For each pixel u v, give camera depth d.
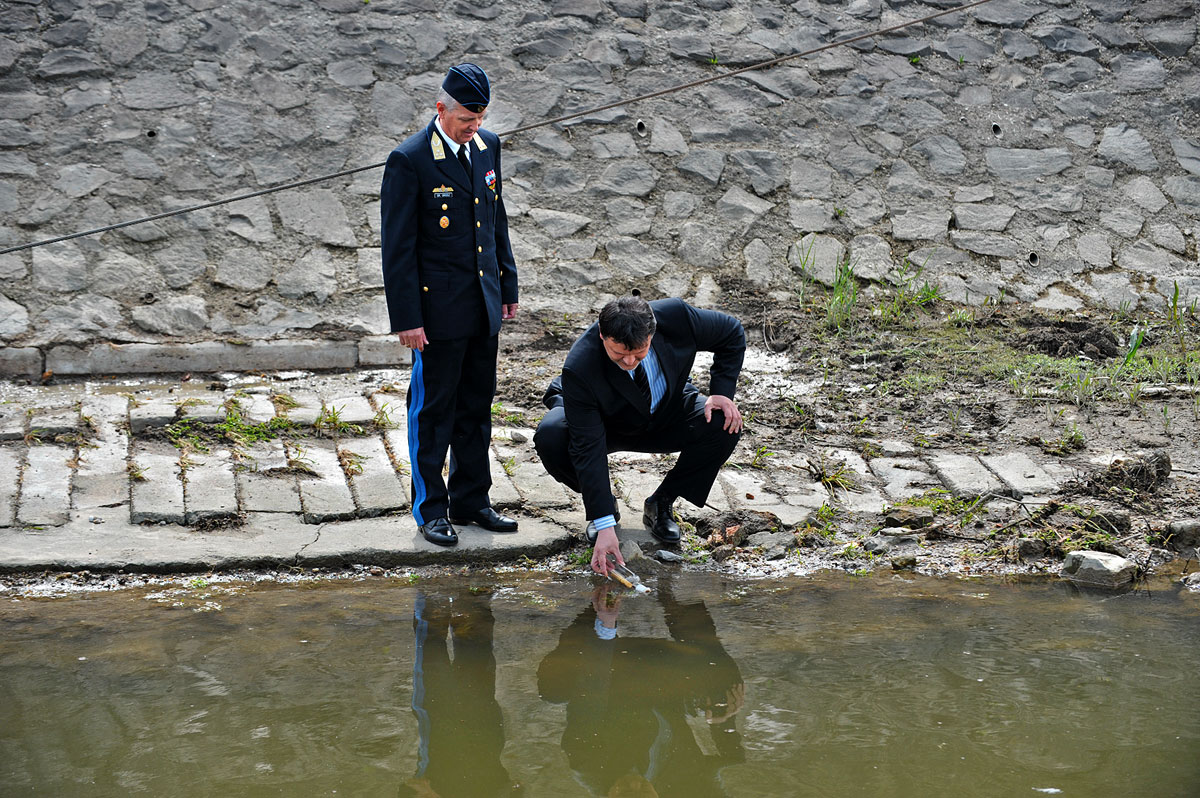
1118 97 8.45
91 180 6.81
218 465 4.84
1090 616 3.76
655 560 4.30
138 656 3.40
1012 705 3.07
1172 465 5.05
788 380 6.12
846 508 4.74
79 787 2.62
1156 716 2.99
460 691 3.20
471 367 4.32
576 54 8.06
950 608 3.85
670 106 7.93
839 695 3.15
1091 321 6.95
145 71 7.40
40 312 6.11
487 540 4.36
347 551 4.21
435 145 4.05
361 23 7.93
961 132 8.12
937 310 7.01
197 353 6.03
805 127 7.98
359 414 5.41
